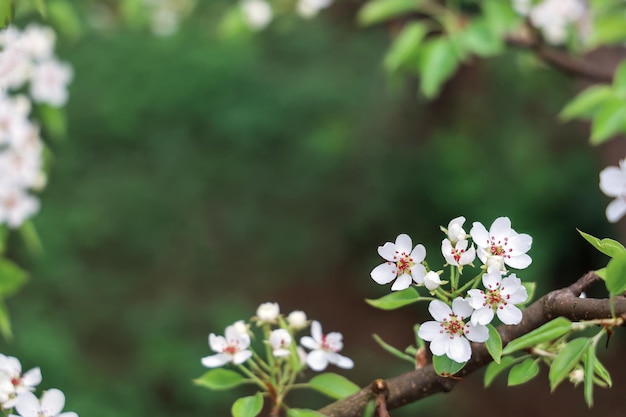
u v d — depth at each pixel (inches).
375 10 61.0
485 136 184.7
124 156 186.1
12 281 42.9
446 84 184.2
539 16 58.0
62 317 153.6
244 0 77.6
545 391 159.0
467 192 178.1
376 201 187.8
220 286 176.9
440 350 36.0
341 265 187.3
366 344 167.6
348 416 37.8
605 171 39.1
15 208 51.9
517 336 36.8
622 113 51.5
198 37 199.9
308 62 200.7
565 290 36.6
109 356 151.8
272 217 188.1
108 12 138.3
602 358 161.2
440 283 36.1
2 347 135.0
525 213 173.3
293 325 40.5
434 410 149.3
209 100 189.9
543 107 181.3
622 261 34.9
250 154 191.3
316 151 190.1
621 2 59.4
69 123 186.7
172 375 146.3
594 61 69.7
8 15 41.0
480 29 58.0
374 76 194.9
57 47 191.9
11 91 70.5
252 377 39.8
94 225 170.7
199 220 181.6
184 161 187.5
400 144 191.3
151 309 161.2
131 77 191.3
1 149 54.6
